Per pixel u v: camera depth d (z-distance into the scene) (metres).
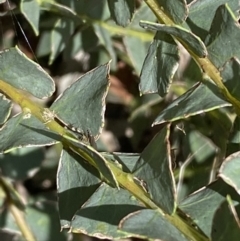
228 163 0.26
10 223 0.38
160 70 0.30
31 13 0.38
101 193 0.28
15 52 0.28
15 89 0.29
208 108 0.28
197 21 0.29
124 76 0.47
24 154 0.40
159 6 0.29
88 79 0.29
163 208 0.27
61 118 0.29
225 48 0.28
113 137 0.46
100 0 0.39
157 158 0.27
